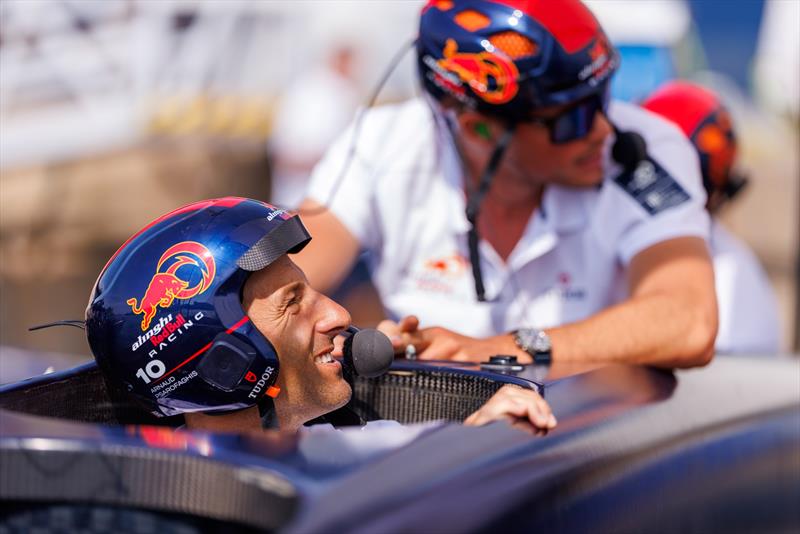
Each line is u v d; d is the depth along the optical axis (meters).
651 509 3.75
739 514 4.30
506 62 5.37
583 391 4.22
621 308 5.23
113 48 13.22
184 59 13.30
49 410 4.04
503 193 5.88
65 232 13.35
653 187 5.82
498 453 3.29
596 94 5.45
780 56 14.12
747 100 14.23
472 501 2.96
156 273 3.81
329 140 13.06
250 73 13.30
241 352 3.80
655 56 13.45
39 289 13.24
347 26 13.02
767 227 14.60
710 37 14.02
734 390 4.77
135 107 13.33
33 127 13.24
